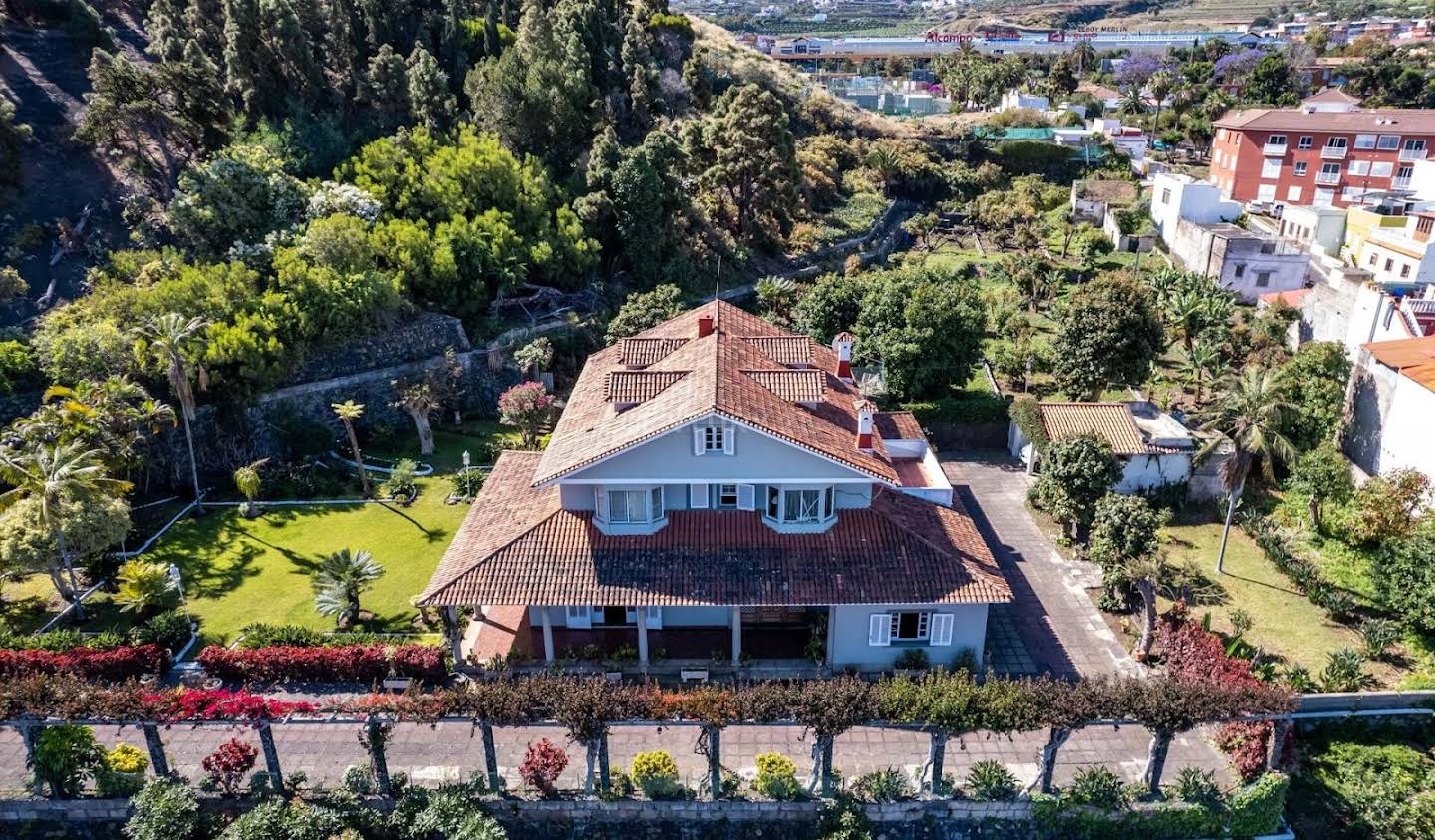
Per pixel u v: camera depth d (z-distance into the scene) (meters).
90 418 44.47
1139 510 38.47
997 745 31.59
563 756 29.12
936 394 60.00
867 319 61.91
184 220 57.66
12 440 44.28
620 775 29.47
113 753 30.30
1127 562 37.41
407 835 28.28
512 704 27.62
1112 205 100.12
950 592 33.19
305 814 27.94
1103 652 36.62
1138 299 55.09
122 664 34.06
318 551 45.06
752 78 114.69
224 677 34.88
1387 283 64.38
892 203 107.06
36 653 33.84
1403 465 45.19
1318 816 29.75
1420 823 28.91
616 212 73.94
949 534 36.91
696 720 27.64
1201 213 89.69
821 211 98.56
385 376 58.88
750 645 36.72
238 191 59.66
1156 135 128.00
